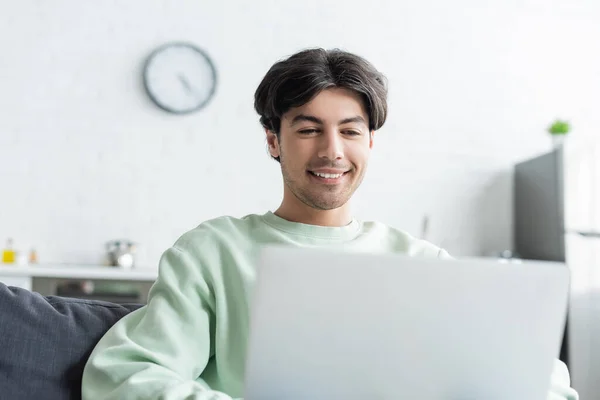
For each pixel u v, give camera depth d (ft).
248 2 13.64
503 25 14.25
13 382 3.84
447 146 13.99
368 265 2.81
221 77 13.48
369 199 13.75
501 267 2.88
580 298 11.71
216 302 4.20
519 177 13.70
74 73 13.15
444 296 2.86
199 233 4.42
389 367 2.90
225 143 13.43
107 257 12.45
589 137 14.24
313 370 2.87
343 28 13.87
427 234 13.79
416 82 14.01
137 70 13.30
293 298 2.80
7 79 13.00
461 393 2.98
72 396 3.92
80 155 13.11
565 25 14.39
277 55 13.65
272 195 13.51
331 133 4.19
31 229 12.94
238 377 4.12
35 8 13.09
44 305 4.11
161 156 13.29
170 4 13.42
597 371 11.54
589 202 11.90
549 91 14.28
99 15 13.25
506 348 2.96
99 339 4.09
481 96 14.12
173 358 3.89
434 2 14.12
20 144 12.99
